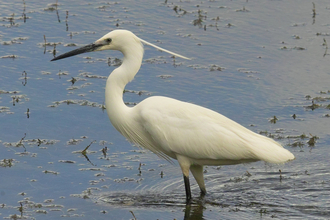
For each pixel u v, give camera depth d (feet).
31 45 55.83
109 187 35.45
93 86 49.32
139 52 35.29
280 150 33.71
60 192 34.37
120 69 35.27
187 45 57.67
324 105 47.50
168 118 33.73
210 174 38.70
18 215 31.37
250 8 68.49
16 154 38.70
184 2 69.97
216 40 59.21
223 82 50.85
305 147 41.50
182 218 32.17
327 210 33.17
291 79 51.88
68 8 65.67
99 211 32.37
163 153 36.81
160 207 33.42
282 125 44.42
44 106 45.52
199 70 52.90
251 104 47.29
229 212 33.09
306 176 37.73
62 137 41.42
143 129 35.24
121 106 35.40
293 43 59.21
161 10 66.64
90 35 58.29
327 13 67.26
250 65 54.24
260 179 37.65
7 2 67.05
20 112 44.42
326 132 43.57
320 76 52.60
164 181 36.83
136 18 63.67
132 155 40.04
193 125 33.50
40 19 61.87
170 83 50.31
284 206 33.88
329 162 39.37
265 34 61.21
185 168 34.63
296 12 67.56
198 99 47.60
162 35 59.52
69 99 46.80
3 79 49.47
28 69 51.47
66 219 31.24
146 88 49.32
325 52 57.11
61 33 58.75
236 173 38.78
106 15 64.08
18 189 34.42
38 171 36.73
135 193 34.94
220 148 33.37
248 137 33.71
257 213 33.01
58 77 50.49
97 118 44.37
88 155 39.34
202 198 35.04
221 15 65.92
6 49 54.65
